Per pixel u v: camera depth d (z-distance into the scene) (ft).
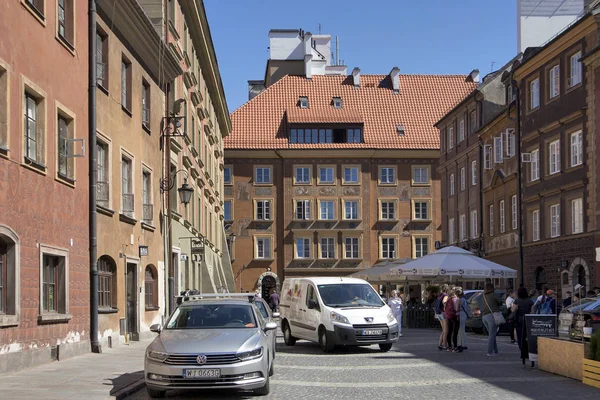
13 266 50.83
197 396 42.78
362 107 226.99
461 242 168.35
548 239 116.88
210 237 157.58
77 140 61.62
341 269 215.10
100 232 70.18
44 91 56.85
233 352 40.60
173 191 103.24
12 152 50.70
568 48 110.93
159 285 93.04
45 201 56.59
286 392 43.96
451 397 41.34
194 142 126.00
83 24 66.59
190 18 118.73
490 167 147.33
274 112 224.12
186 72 111.65
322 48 258.37
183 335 43.24
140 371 51.80
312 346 79.46
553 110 116.06
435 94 232.73
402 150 216.95
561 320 54.03
